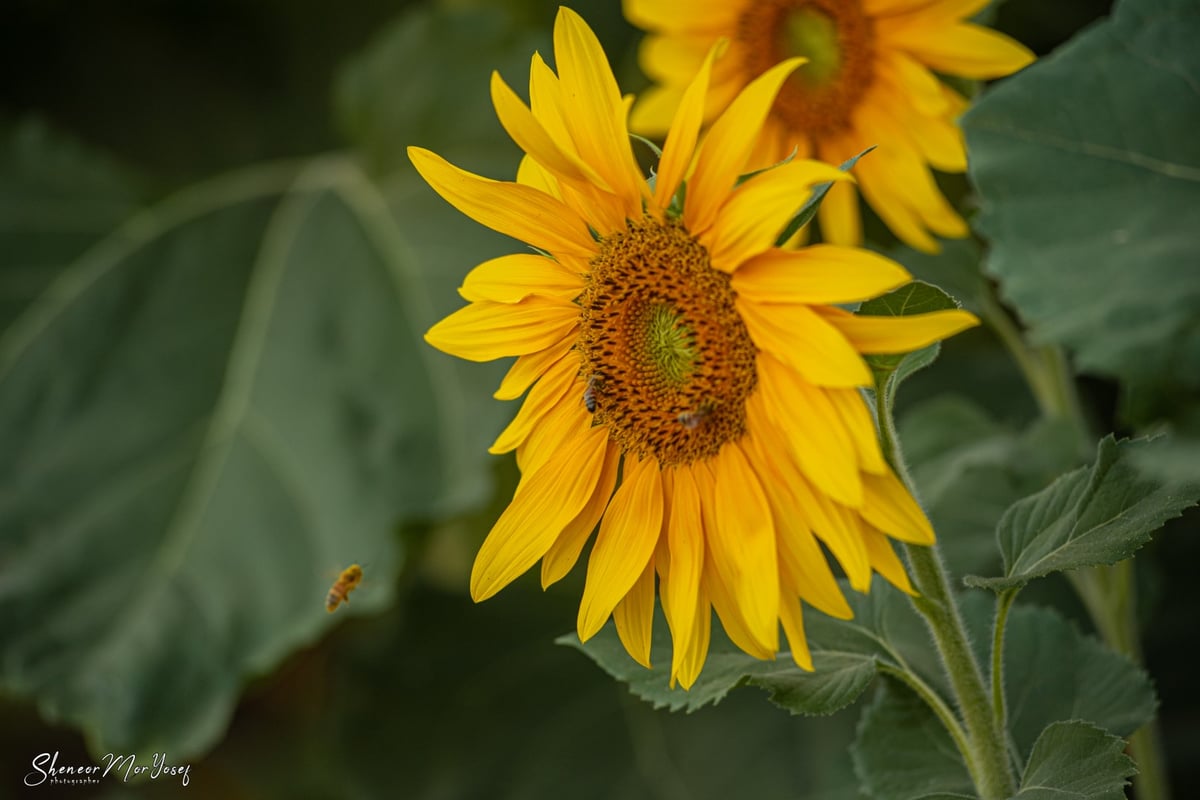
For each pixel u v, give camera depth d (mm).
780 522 1176
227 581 1792
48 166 2014
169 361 1914
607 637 1252
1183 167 1290
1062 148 1307
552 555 1228
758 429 1179
